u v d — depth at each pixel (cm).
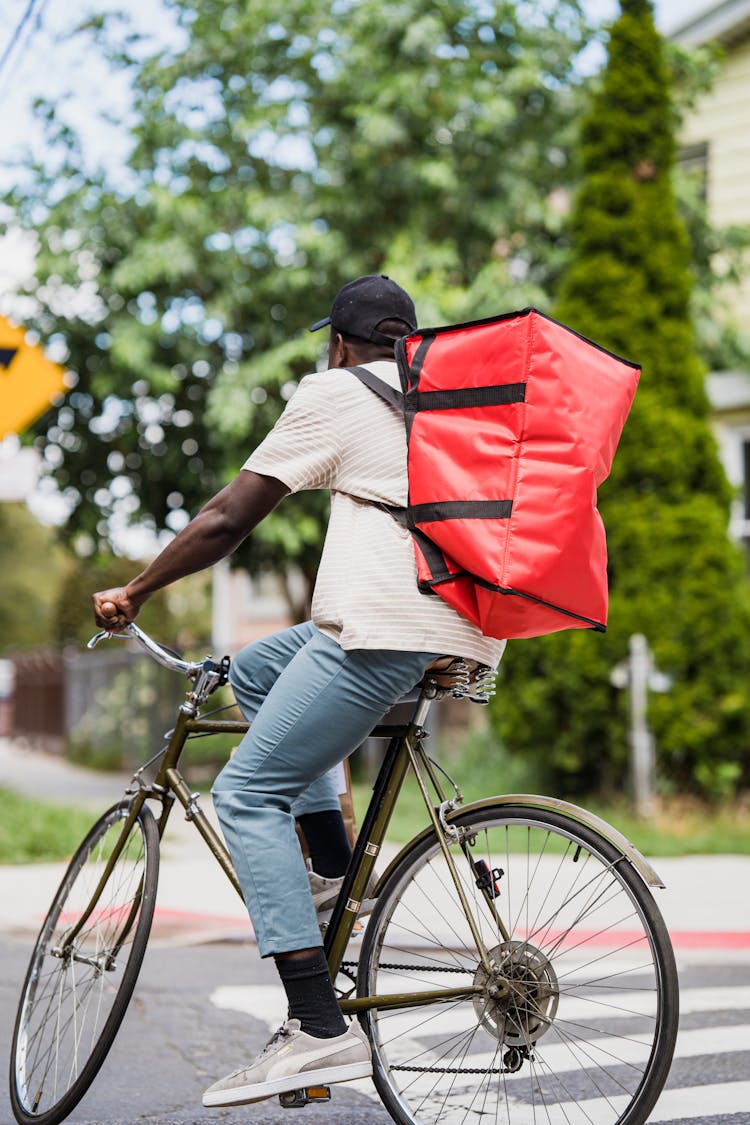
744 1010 727
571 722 1502
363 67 1950
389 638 446
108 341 1948
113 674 2722
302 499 1945
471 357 443
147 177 2002
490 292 1852
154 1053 659
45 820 1534
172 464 2033
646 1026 455
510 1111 473
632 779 1484
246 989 799
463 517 434
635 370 455
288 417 468
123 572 4075
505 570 425
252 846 466
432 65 1925
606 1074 460
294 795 474
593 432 434
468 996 471
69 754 3062
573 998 472
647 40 1596
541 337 434
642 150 1578
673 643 1454
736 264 2047
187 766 2012
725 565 1484
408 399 456
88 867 550
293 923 462
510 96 1931
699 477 1523
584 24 1994
